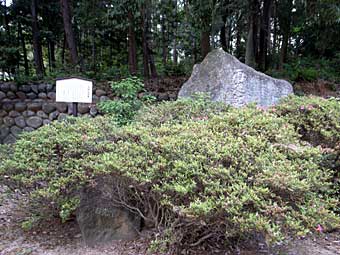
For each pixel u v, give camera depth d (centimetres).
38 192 204
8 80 611
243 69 371
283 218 158
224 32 848
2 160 255
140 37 784
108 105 386
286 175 172
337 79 775
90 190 219
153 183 186
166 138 206
